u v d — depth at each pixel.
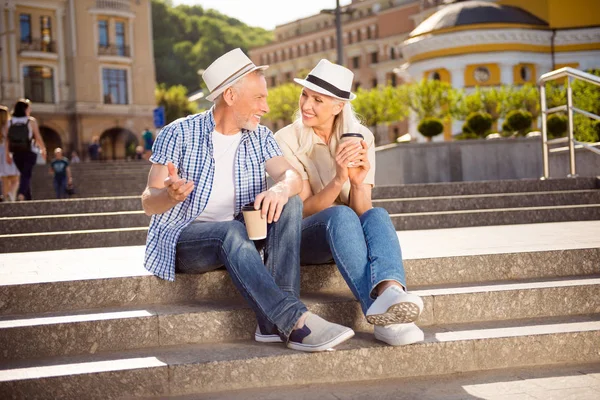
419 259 3.78
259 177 3.50
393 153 14.84
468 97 21.88
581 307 3.63
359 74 64.56
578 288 3.63
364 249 3.21
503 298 3.54
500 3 30.81
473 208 6.69
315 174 3.73
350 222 3.24
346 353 3.04
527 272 3.93
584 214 6.36
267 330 3.10
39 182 19.05
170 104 60.62
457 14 28.00
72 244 5.27
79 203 6.39
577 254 3.99
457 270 3.84
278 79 76.81
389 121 33.28
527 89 21.50
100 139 43.69
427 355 3.12
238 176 3.44
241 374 2.94
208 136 3.41
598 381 2.99
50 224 5.70
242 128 3.46
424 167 14.42
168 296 3.49
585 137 13.75
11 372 2.80
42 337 3.03
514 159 14.10
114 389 2.81
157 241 3.45
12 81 39.31
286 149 3.70
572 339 3.27
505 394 2.85
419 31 29.14
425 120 18.98
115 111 42.50
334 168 3.72
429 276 3.80
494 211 6.17
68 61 41.34
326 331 2.97
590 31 27.95
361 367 3.06
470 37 26.88
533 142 13.99
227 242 3.13
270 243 3.19
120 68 42.72
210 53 103.81
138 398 2.83
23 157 9.91
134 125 43.22
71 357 3.03
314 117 3.56
